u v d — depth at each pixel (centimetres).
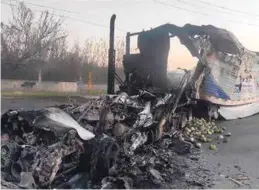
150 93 1173
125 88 1565
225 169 921
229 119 1731
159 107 1107
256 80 1933
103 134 771
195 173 865
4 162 675
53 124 696
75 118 826
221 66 1609
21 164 653
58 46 2944
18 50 2781
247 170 919
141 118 940
